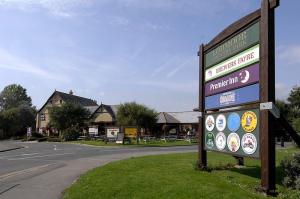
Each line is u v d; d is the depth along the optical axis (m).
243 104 11.13
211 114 13.41
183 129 76.44
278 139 42.47
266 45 9.77
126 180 11.80
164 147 38.28
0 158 24.69
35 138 67.56
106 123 76.06
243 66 11.17
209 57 13.75
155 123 67.94
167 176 12.14
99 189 10.82
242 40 11.25
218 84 12.91
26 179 14.16
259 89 10.16
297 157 10.66
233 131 11.71
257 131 10.36
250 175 12.70
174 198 9.03
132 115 63.72
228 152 12.01
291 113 43.97
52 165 19.36
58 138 63.53
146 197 9.42
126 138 46.19
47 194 11.18
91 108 82.62
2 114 84.75
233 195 9.15
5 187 12.44
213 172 13.40
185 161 17.34
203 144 14.07
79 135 63.97
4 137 81.56
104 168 15.45
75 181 13.31
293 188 10.12
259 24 10.35
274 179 9.48
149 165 15.71
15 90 139.00
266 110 9.65
